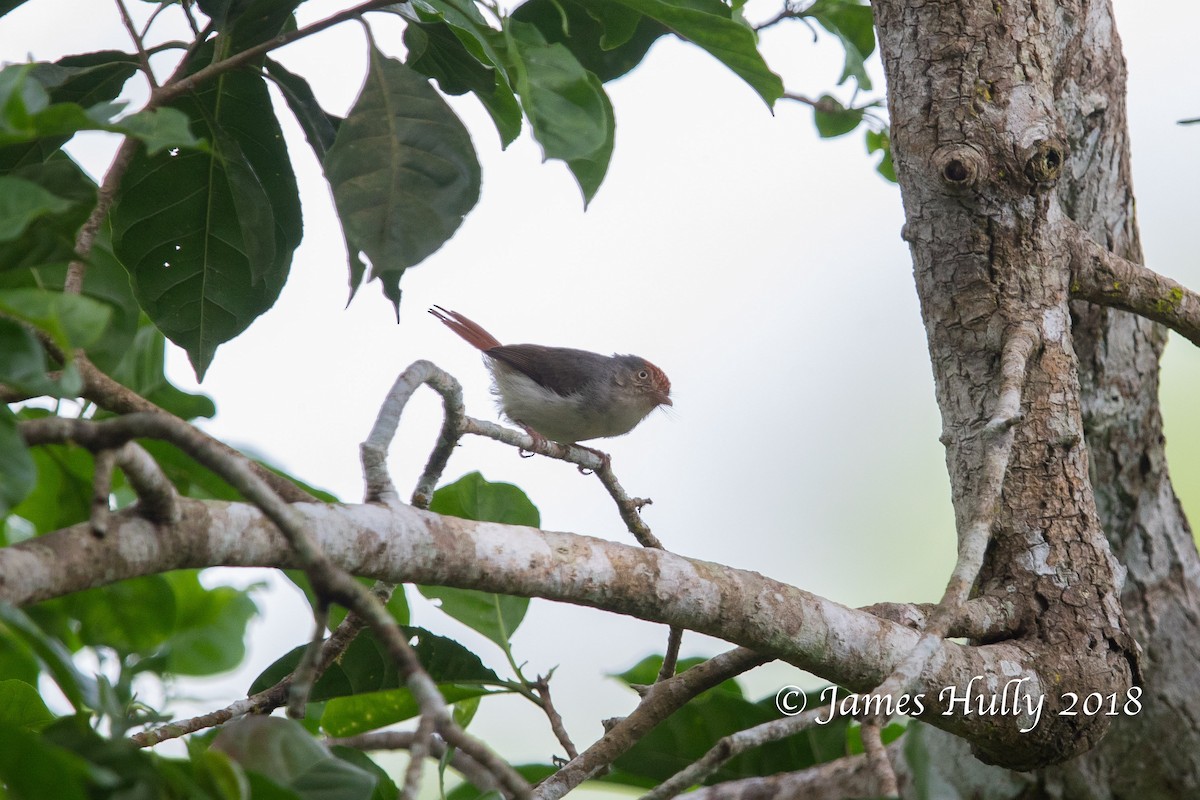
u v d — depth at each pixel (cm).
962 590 557
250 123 728
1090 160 857
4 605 367
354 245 614
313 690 754
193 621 1019
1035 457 705
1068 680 665
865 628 631
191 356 751
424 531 517
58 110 401
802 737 920
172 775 400
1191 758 843
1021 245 718
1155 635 868
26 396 535
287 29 783
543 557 551
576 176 643
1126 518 895
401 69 645
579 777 662
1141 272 759
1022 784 870
